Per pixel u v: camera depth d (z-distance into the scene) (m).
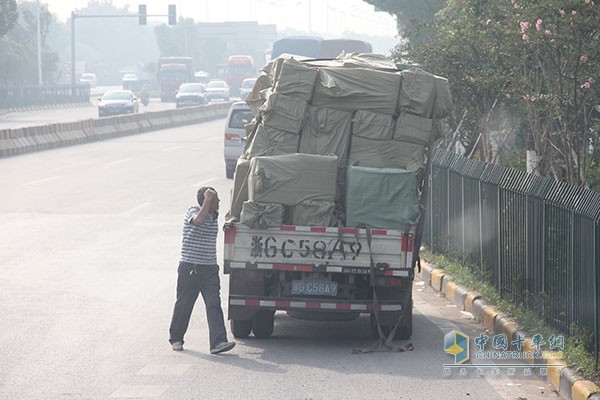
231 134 45.62
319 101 17.45
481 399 13.84
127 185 42.88
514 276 19.20
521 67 26.05
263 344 17.33
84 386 14.21
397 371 15.38
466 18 28.23
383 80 17.34
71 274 23.39
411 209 16.73
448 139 33.06
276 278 17.25
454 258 24.23
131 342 17.06
